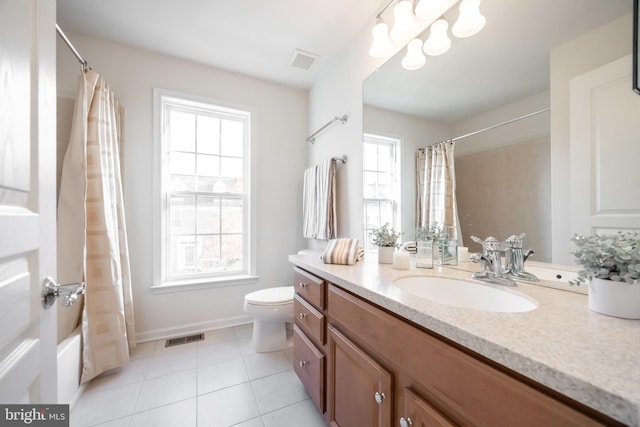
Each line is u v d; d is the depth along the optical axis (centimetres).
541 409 42
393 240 142
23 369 52
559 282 86
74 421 124
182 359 179
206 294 226
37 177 59
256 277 242
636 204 69
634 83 69
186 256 228
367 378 88
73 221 150
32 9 57
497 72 105
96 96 159
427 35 134
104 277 156
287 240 259
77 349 140
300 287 147
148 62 206
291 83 253
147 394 144
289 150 260
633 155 69
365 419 89
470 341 53
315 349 125
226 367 171
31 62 57
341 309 104
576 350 46
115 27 179
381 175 163
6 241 47
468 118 117
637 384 36
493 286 92
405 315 71
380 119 163
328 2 158
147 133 206
